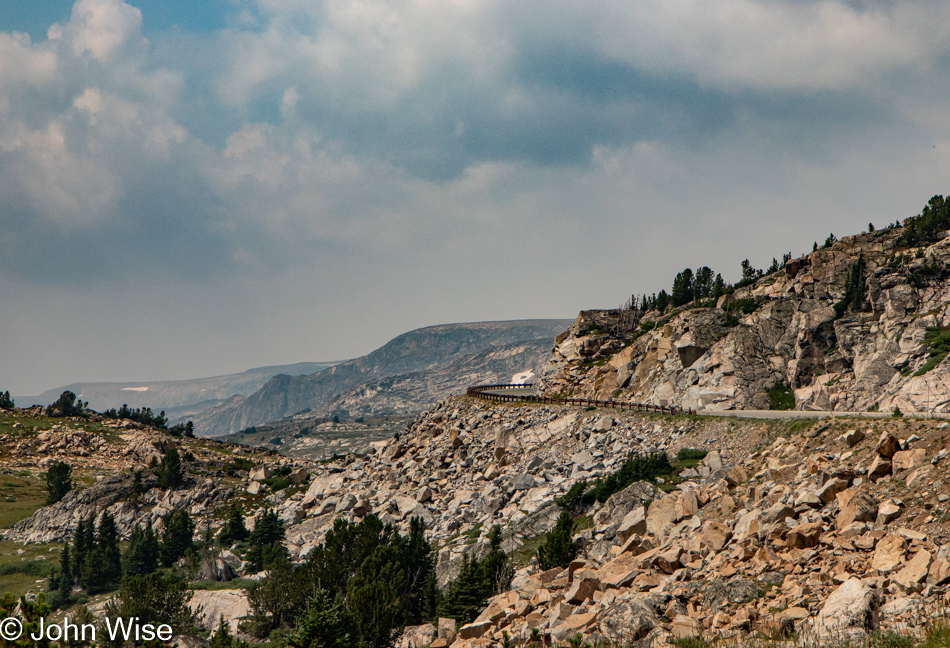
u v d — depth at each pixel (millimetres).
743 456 65375
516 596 46875
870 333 94062
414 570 63062
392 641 50438
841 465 45719
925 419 48906
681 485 63219
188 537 95562
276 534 89250
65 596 85000
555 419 100125
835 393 89625
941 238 105812
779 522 39156
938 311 91562
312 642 39344
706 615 31188
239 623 67625
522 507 75125
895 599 26000
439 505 88000
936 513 33656
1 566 95812
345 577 64688
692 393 98125
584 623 34906
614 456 81000
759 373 97438
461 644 41938
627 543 49250
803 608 28344
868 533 33750
